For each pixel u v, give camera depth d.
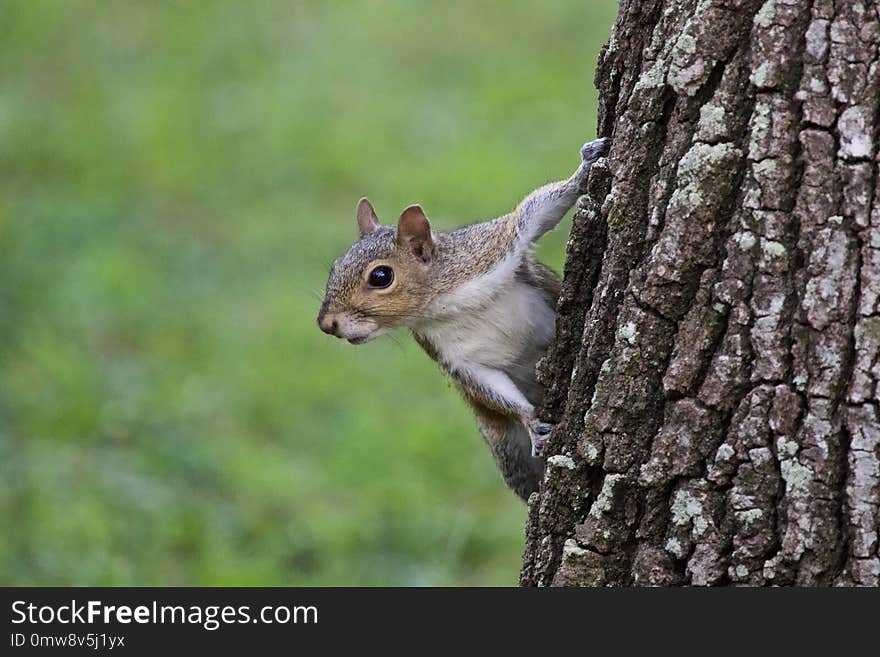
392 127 21.45
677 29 6.03
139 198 19.72
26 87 23.06
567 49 24.08
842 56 5.55
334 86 23.00
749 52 5.77
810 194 5.61
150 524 12.51
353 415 14.45
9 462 13.24
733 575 5.82
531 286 8.50
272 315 16.42
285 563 12.23
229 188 20.02
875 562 5.55
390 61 23.83
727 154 5.79
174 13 25.80
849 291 5.55
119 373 15.21
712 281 5.84
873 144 5.52
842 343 5.57
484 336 8.55
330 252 18.19
